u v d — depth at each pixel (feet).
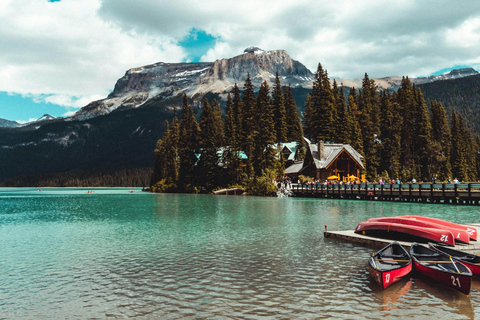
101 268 57.11
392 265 51.01
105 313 39.11
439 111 369.91
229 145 321.32
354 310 39.11
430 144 331.57
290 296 43.39
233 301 41.93
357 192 198.90
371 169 318.86
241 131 346.54
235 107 383.45
